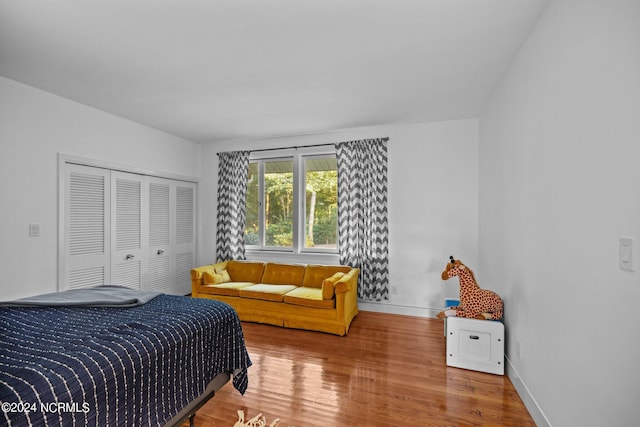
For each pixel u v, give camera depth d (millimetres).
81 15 1814
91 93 2998
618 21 1154
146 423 1372
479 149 3633
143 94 3023
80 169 3293
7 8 1739
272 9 1771
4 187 2645
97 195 3477
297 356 2762
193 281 4016
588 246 1342
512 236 2346
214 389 1906
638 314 1049
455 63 2414
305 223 4570
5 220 2650
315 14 1816
